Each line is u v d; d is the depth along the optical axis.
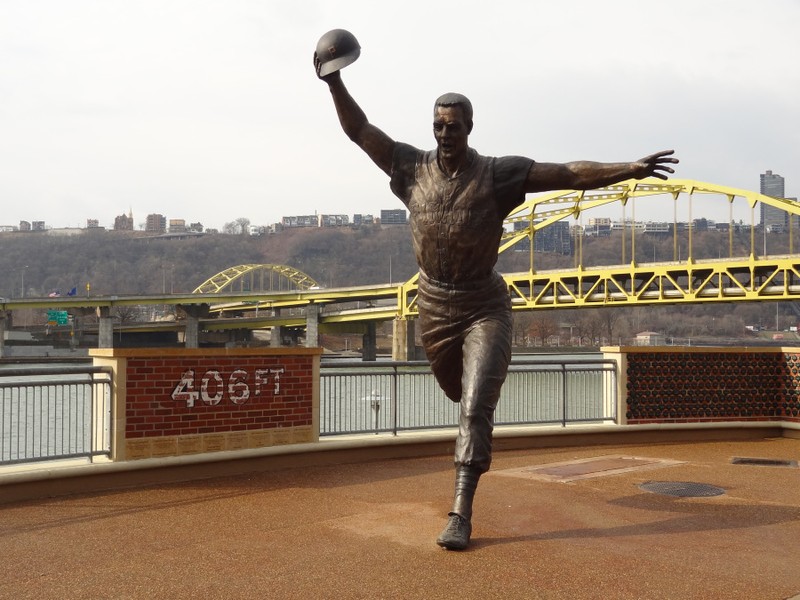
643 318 150.75
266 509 7.75
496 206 6.93
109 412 9.05
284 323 109.62
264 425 10.25
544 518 7.37
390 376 11.62
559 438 12.63
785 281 64.56
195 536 6.66
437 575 5.56
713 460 11.12
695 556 6.08
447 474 9.87
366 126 7.29
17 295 187.00
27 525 7.09
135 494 8.53
